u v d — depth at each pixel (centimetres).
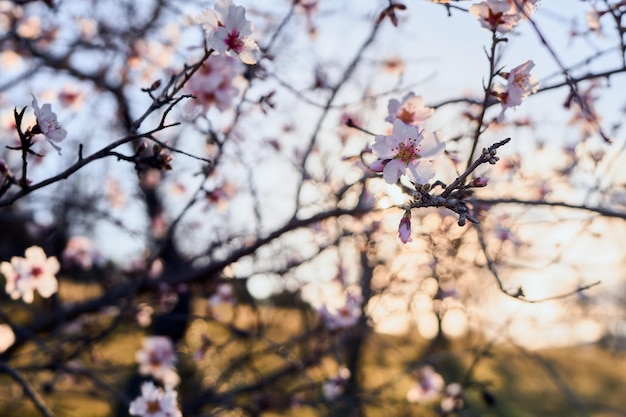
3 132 419
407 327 610
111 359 553
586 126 384
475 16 216
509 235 466
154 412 305
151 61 503
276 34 311
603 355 995
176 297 530
